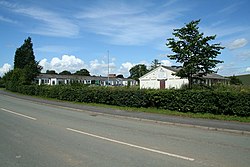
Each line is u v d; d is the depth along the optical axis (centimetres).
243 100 1330
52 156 627
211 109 1439
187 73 1822
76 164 565
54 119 1300
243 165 577
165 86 3894
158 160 605
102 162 582
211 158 630
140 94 1798
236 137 923
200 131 1040
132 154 653
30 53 7781
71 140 808
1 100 2611
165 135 928
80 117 1421
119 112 1611
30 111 1652
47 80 6325
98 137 862
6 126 1059
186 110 1545
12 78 4472
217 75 4953
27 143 761
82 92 2298
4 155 636
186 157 635
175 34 1809
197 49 1791
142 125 1171
